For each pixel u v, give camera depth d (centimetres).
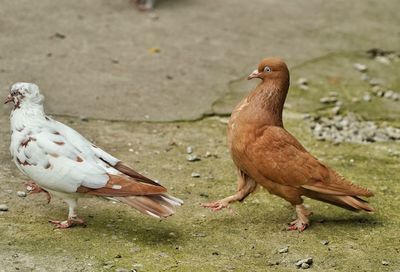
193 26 1623
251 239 898
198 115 1260
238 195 952
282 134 912
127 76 1363
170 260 830
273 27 1677
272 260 852
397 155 1193
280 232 921
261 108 919
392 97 1427
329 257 867
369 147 1217
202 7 1738
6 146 1064
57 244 838
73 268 794
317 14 1784
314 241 904
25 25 1510
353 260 864
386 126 1312
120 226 896
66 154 841
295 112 1318
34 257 808
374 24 1764
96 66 1385
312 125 1276
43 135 852
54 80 1307
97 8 1648
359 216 977
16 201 924
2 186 954
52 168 836
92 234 869
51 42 1455
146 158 1091
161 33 1567
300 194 916
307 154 915
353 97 1405
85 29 1534
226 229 917
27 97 865
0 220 875
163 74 1392
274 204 995
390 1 1923
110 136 1145
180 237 885
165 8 1700
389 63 1580
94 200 955
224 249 868
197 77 1398
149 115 1235
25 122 861
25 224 874
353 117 1328
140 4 1675
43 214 904
